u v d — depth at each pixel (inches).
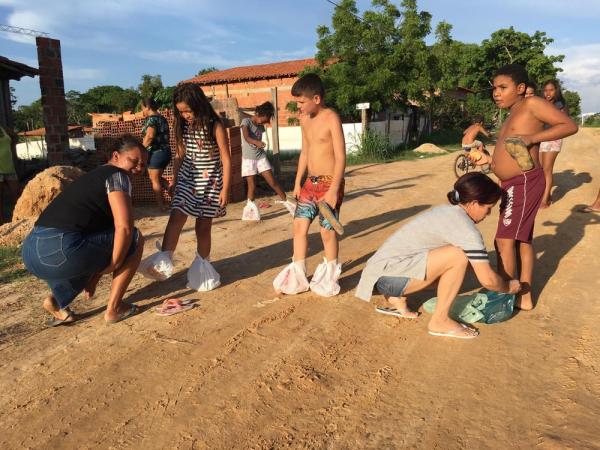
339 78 834.8
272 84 1152.8
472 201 129.2
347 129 788.6
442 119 1306.6
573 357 125.4
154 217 290.5
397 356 129.0
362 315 154.2
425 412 105.5
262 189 397.4
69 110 2696.9
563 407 105.1
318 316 153.6
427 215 136.7
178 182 172.9
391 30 841.5
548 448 92.6
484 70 1755.7
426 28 863.1
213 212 172.9
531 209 147.1
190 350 133.0
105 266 142.8
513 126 147.7
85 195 136.6
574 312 152.0
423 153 804.0
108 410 107.9
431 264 133.4
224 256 217.5
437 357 128.0
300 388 114.7
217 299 168.1
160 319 152.3
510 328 143.2
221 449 95.2
